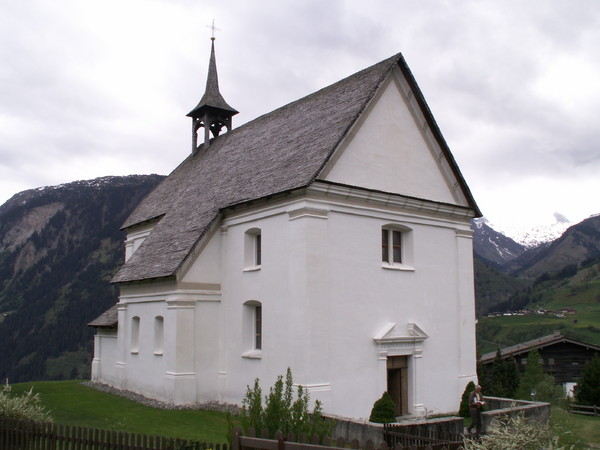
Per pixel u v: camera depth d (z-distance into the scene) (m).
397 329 23.42
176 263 24.70
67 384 31.23
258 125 32.25
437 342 24.92
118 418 21.62
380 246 23.52
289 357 21.34
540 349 48.31
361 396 21.91
